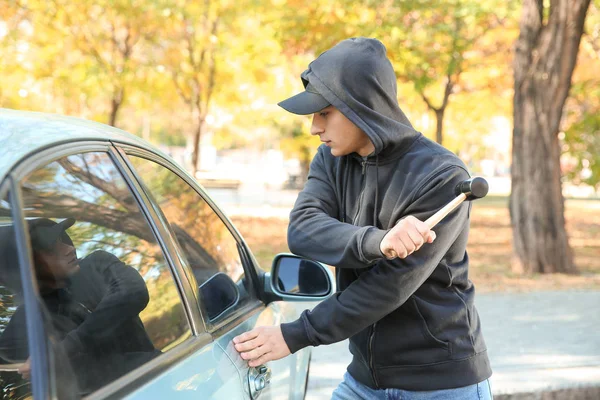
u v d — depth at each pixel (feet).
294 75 60.44
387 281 6.65
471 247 47.70
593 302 27.94
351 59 6.99
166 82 54.19
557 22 35.01
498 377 17.22
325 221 7.06
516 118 36.42
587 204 103.71
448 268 7.08
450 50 47.42
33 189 4.80
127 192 6.11
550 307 26.71
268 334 6.79
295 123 76.43
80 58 46.57
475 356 7.28
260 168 196.13
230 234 8.52
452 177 6.88
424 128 81.97
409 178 6.96
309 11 43.78
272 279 8.91
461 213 6.81
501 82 64.54
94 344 4.84
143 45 50.70
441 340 7.13
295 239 7.18
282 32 45.06
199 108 58.54
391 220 7.05
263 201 87.10
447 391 7.20
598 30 48.80
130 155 6.46
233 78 57.57
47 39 45.14
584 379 17.13
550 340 21.31
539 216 35.81
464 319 7.21
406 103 74.08
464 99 74.02
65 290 4.83
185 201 7.43
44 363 4.19
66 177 5.24
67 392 4.31
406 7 43.11
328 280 8.72
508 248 47.47
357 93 6.99
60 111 56.03
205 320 6.61
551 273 35.76
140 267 5.88
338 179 7.68
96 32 45.78
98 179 5.71
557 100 35.70
